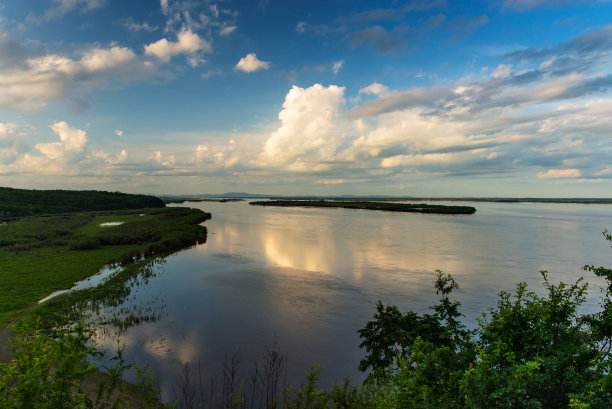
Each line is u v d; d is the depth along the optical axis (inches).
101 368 676.7
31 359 271.4
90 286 1293.1
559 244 2388.0
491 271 1609.3
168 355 776.9
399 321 604.1
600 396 246.4
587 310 1062.4
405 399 292.7
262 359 778.2
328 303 1159.0
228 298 1194.0
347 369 748.6
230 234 2955.2
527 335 317.1
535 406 239.9
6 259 1726.1
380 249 2188.7
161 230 2815.0
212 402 586.9
